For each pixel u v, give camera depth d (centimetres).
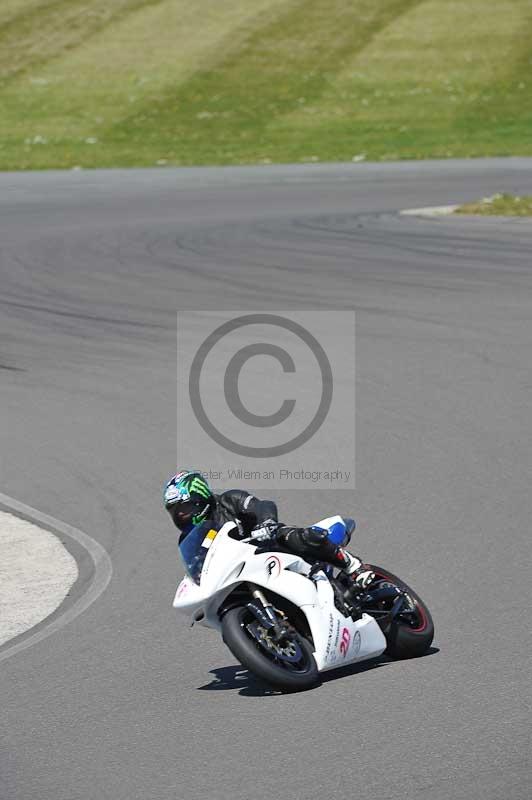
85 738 2486
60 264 9012
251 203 12719
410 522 3834
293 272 8350
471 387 5400
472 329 6488
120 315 7212
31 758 2402
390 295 7450
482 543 3597
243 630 2678
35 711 2658
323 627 2706
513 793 2080
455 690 2594
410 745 2314
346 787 2153
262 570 2712
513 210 10988
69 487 4447
